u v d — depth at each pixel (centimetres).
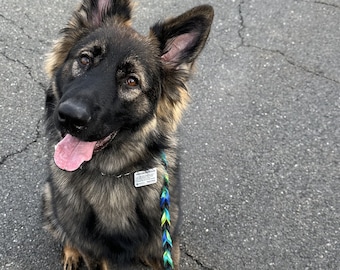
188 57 55
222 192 72
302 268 65
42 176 71
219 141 77
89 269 62
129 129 54
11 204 68
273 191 72
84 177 56
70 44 56
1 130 76
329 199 72
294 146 78
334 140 79
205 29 52
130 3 58
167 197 55
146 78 54
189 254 66
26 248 64
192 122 79
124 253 58
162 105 56
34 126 76
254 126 80
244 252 66
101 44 52
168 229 53
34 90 81
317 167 75
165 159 57
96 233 57
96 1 57
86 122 48
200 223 68
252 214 70
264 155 76
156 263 62
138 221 57
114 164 55
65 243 61
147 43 55
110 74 51
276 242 67
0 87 81
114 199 56
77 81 51
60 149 52
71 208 57
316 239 67
